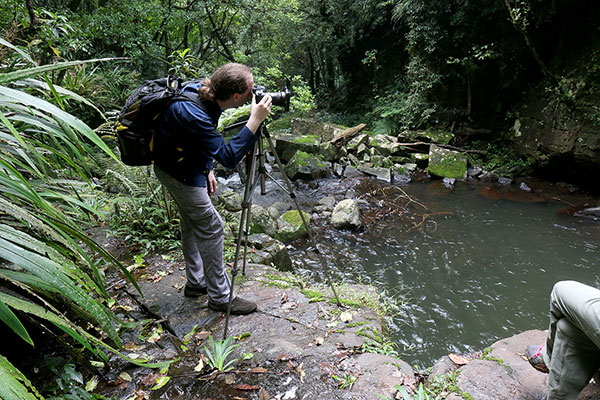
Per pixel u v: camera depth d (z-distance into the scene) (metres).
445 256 5.14
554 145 7.77
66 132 1.53
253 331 2.29
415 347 3.45
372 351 2.12
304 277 4.24
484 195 7.46
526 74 8.78
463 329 3.71
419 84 10.18
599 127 7.07
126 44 8.40
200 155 2.05
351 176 8.68
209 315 2.44
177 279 2.88
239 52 13.19
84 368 1.94
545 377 1.86
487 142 9.59
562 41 7.96
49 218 1.55
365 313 2.53
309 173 8.25
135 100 1.96
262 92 2.14
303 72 21.19
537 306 4.04
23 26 3.99
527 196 7.34
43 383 1.72
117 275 2.94
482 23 9.22
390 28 12.92
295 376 1.92
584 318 1.35
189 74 3.89
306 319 2.42
